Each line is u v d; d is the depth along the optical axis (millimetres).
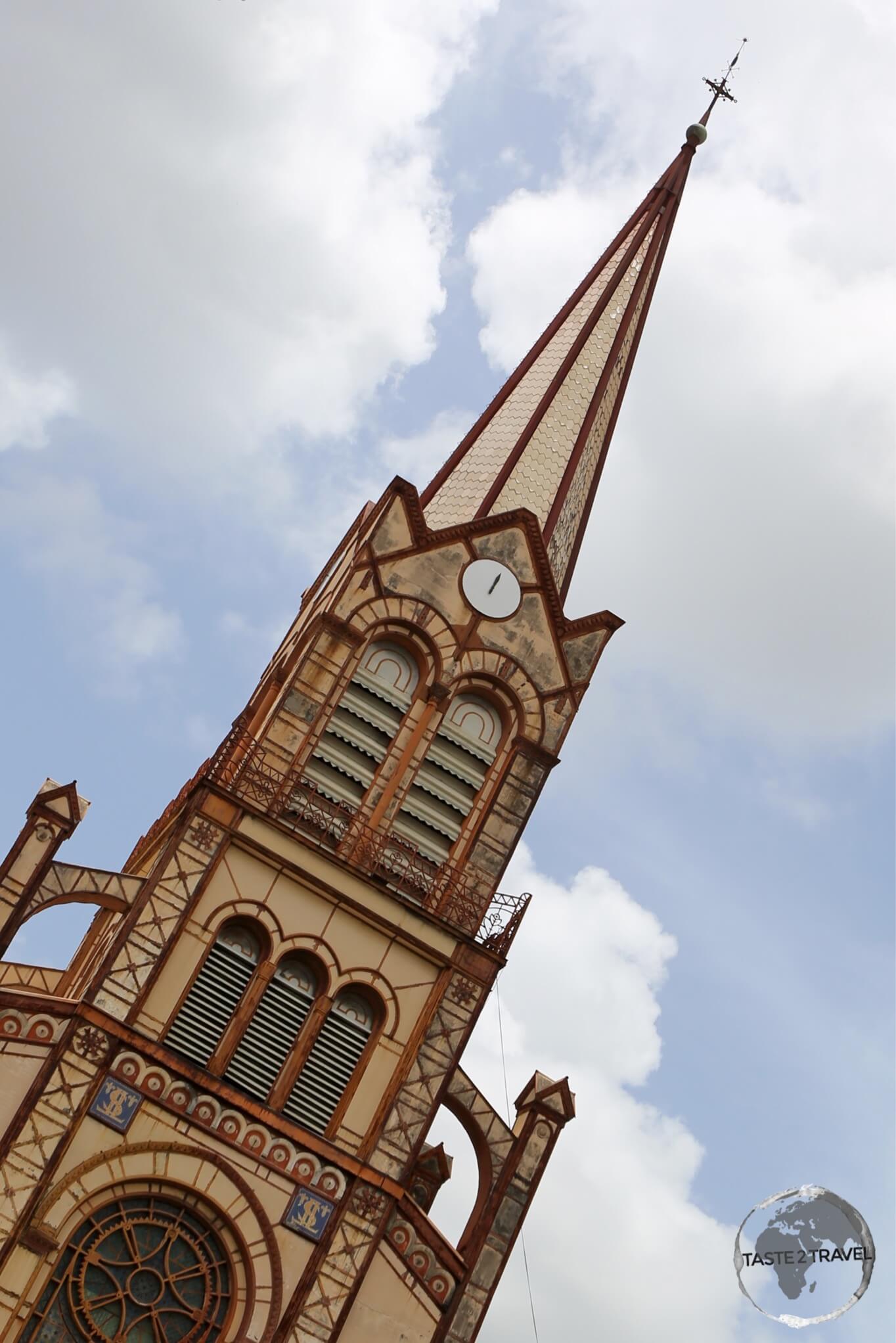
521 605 42594
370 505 47562
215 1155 35219
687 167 54875
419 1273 36562
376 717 40531
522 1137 38625
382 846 38938
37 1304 33219
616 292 51531
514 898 39250
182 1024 36125
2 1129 34031
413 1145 36625
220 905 37125
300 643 43094
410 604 41719
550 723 41625
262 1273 34875
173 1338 34094
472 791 40656
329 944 37656
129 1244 34406
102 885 36562
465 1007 38031
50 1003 35219
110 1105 34750
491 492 44969
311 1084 36781
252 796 38094
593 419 48406
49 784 37094
